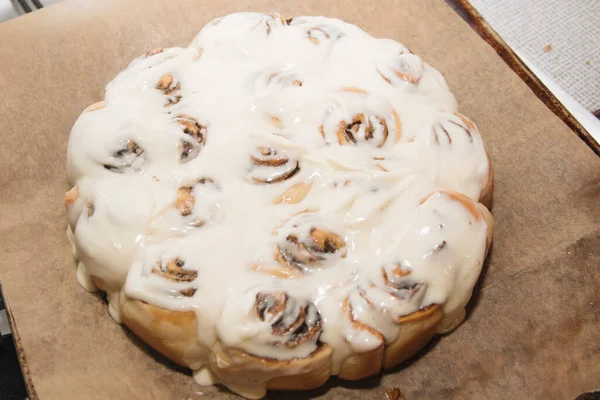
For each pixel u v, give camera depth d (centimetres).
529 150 74
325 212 64
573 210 72
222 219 64
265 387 63
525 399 65
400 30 80
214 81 69
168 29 80
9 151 74
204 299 61
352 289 62
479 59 78
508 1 86
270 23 73
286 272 62
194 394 65
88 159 66
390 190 65
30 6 83
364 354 62
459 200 64
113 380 65
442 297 62
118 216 63
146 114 67
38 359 65
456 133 68
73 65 78
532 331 67
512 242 71
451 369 66
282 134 67
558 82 82
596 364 66
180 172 65
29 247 70
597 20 85
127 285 62
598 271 69
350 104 68
